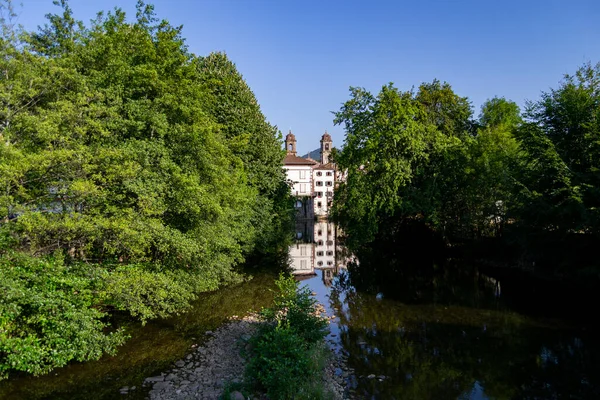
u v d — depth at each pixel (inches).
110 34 580.1
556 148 754.8
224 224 721.0
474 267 1047.6
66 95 455.2
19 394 360.8
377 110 1081.4
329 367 445.7
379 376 427.5
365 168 1105.4
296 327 461.1
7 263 352.5
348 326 601.6
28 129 410.0
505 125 1261.1
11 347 346.6
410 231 1326.3
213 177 615.8
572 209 686.5
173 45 594.2
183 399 355.6
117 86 504.7
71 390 370.0
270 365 366.3
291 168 3019.2
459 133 1274.6
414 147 1035.3
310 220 3029.0
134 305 448.5
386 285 888.9
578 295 748.6
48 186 413.1
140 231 464.1
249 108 1145.4
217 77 1101.1
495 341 531.5
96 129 438.9
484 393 393.4
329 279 978.1
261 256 1187.3
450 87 1312.7
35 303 343.9
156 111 533.3
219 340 510.3
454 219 1173.1
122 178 452.8
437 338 546.3
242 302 708.0
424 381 417.4
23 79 438.0
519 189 818.8
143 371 414.3
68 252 453.4
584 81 762.2
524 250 928.9
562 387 403.5
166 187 510.3
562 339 534.0
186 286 590.6
